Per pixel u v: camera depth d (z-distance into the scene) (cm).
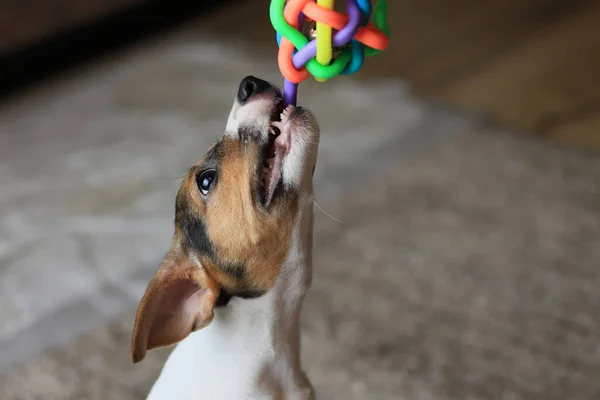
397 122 123
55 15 149
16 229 108
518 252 100
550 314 93
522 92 129
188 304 72
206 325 71
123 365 92
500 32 148
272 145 71
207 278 72
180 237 73
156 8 163
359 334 93
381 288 97
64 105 140
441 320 94
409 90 133
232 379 73
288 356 74
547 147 114
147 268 102
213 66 146
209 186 72
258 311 72
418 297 96
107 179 117
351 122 124
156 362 92
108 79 147
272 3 66
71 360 92
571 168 109
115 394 89
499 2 161
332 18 64
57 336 95
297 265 72
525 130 119
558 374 88
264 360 73
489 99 128
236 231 71
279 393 74
